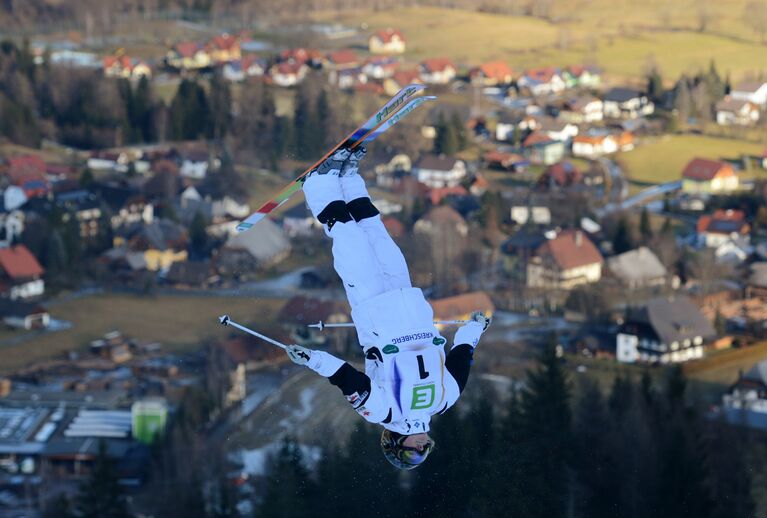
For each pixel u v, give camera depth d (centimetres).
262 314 10681
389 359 1606
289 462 6044
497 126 19900
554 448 6431
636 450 6581
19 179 15675
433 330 1647
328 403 7925
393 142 18025
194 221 14650
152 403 8325
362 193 1684
